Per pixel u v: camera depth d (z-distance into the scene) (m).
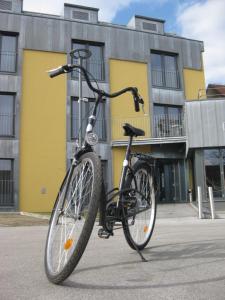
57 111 19.19
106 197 3.17
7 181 18.03
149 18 22.30
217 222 9.52
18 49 19.25
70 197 2.87
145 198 4.00
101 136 19.89
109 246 4.39
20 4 20.03
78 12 20.86
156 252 3.91
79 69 3.29
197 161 17.41
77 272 3.07
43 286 2.67
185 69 22.25
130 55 21.19
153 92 21.20
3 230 7.42
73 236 2.68
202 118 17.44
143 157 3.96
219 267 3.15
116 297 2.39
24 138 18.50
